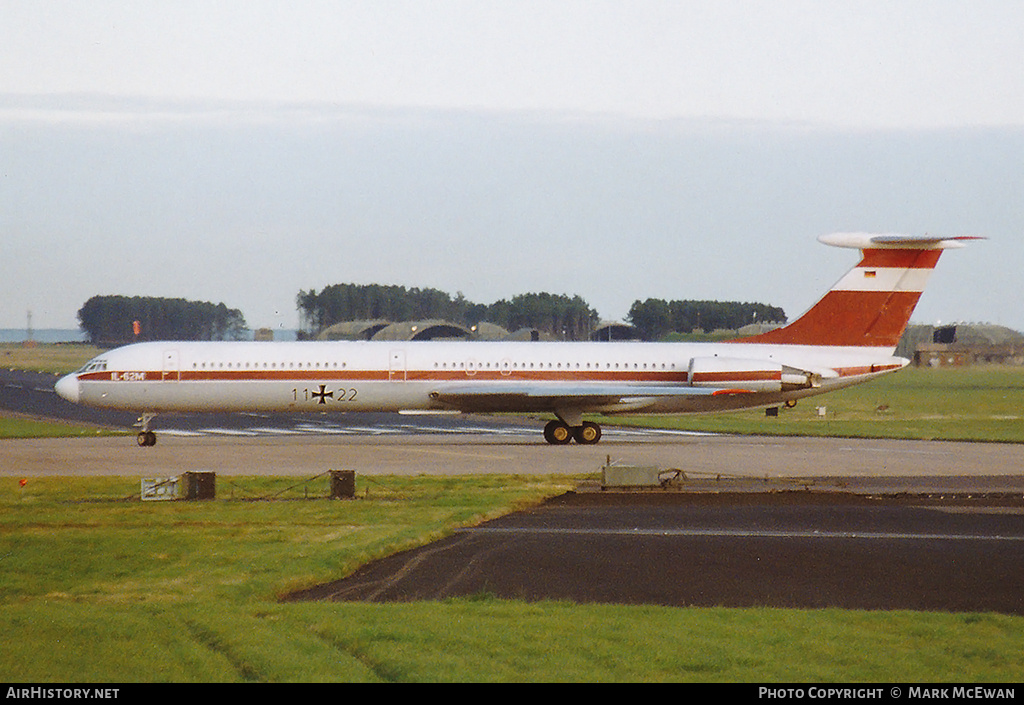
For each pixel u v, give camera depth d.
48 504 118.38
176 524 105.25
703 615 70.69
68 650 61.97
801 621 68.94
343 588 80.44
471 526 106.94
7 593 78.06
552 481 138.38
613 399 199.75
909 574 85.56
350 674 57.47
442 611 71.69
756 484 138.12
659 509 118.19
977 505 121.44
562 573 85.62
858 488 134.88
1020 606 75.25
